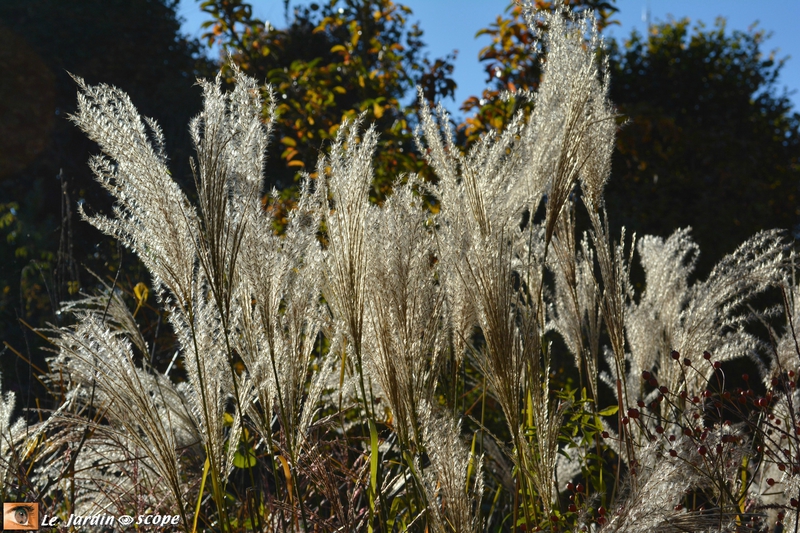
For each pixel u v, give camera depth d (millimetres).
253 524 2262
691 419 2367
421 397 2234
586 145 2342
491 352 2191
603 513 2207
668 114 8000
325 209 2234
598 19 4652
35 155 7711
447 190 2303
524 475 2277
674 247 2549
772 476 2340
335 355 2316
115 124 2092
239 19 5258
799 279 2486
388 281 2195
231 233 2139
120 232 2145
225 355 2223
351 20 5625
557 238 2455
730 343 2438
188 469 2441
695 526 2092
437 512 2170
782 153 8617
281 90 5039
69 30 8328
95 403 2385
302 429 2230
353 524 2262
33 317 5320
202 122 2129
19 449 2371
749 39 8719
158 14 8906
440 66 5094
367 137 2197
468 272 2189
